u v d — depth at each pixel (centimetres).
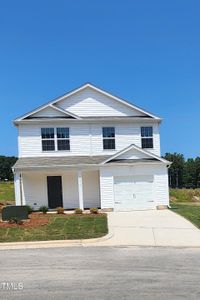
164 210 3011
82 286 1062
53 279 1145
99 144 3319
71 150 3284
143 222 2375
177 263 1352
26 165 3072
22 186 3238
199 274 1180
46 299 949
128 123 3366
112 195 3092
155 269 1257
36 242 1803
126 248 1680
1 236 1920
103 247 1706
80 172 3103
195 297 945
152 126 3400
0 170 12212
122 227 2206
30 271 1255
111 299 938
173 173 12019
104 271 1238
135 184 3120
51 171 3100
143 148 3366
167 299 932
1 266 1340
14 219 2223
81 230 2050
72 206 3275
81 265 1333
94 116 3366
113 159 3128
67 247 1716
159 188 3138
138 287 1042
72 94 3353
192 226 2217
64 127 3291
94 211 2839
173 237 1920
